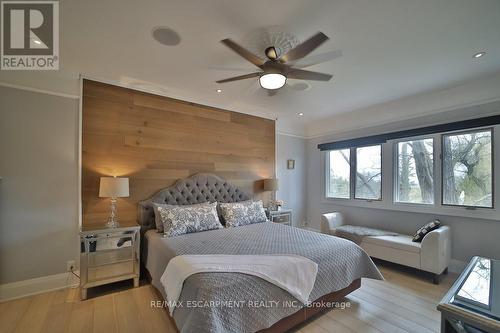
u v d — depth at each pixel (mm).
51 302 2355
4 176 2416
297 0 1635
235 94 3498
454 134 3266
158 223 2914
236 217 3365
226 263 1834
